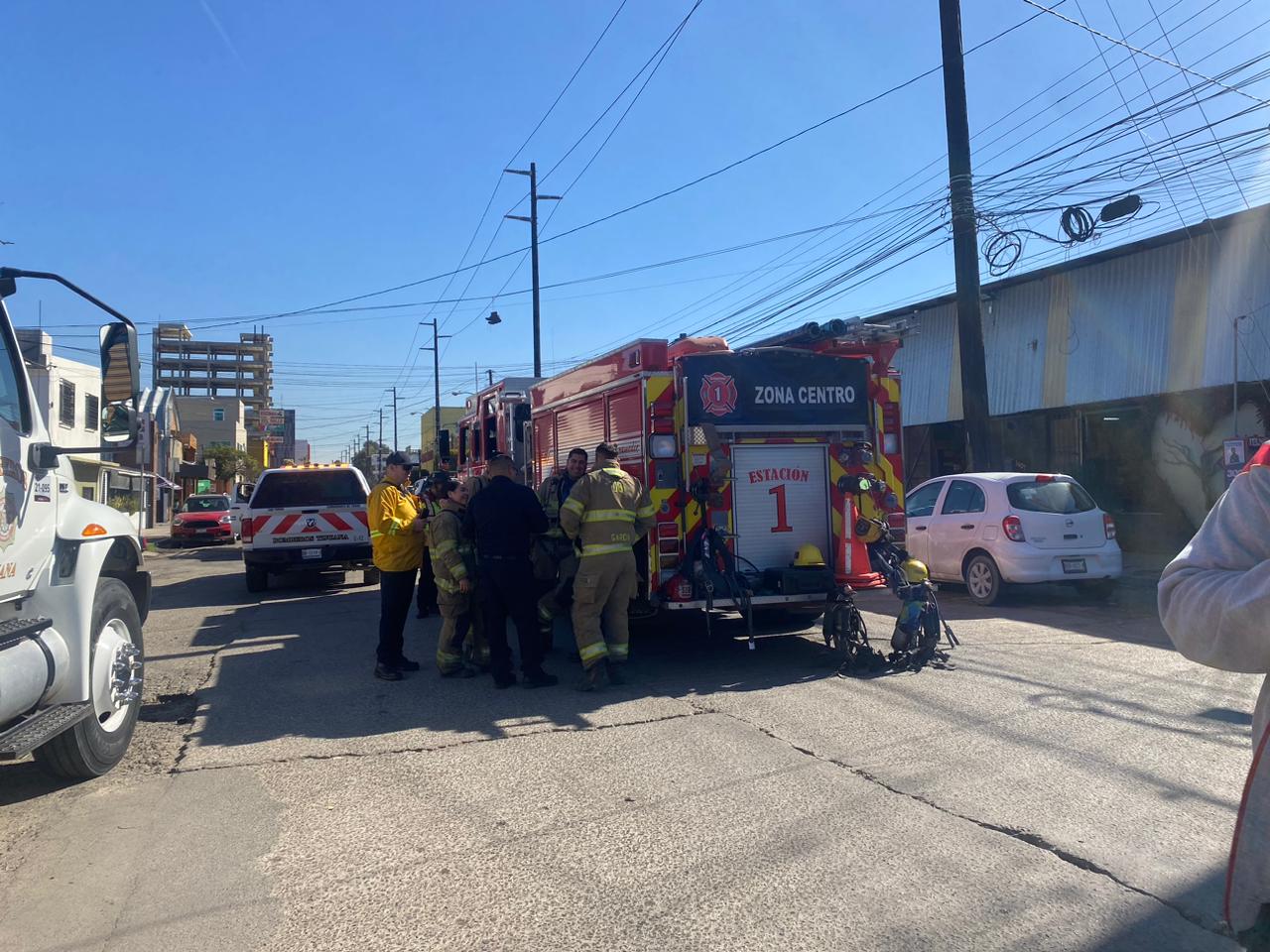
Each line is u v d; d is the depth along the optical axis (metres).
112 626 5.67
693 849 4.18
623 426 8.34
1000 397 17.97
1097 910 3.53
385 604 7.88
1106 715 6.13
